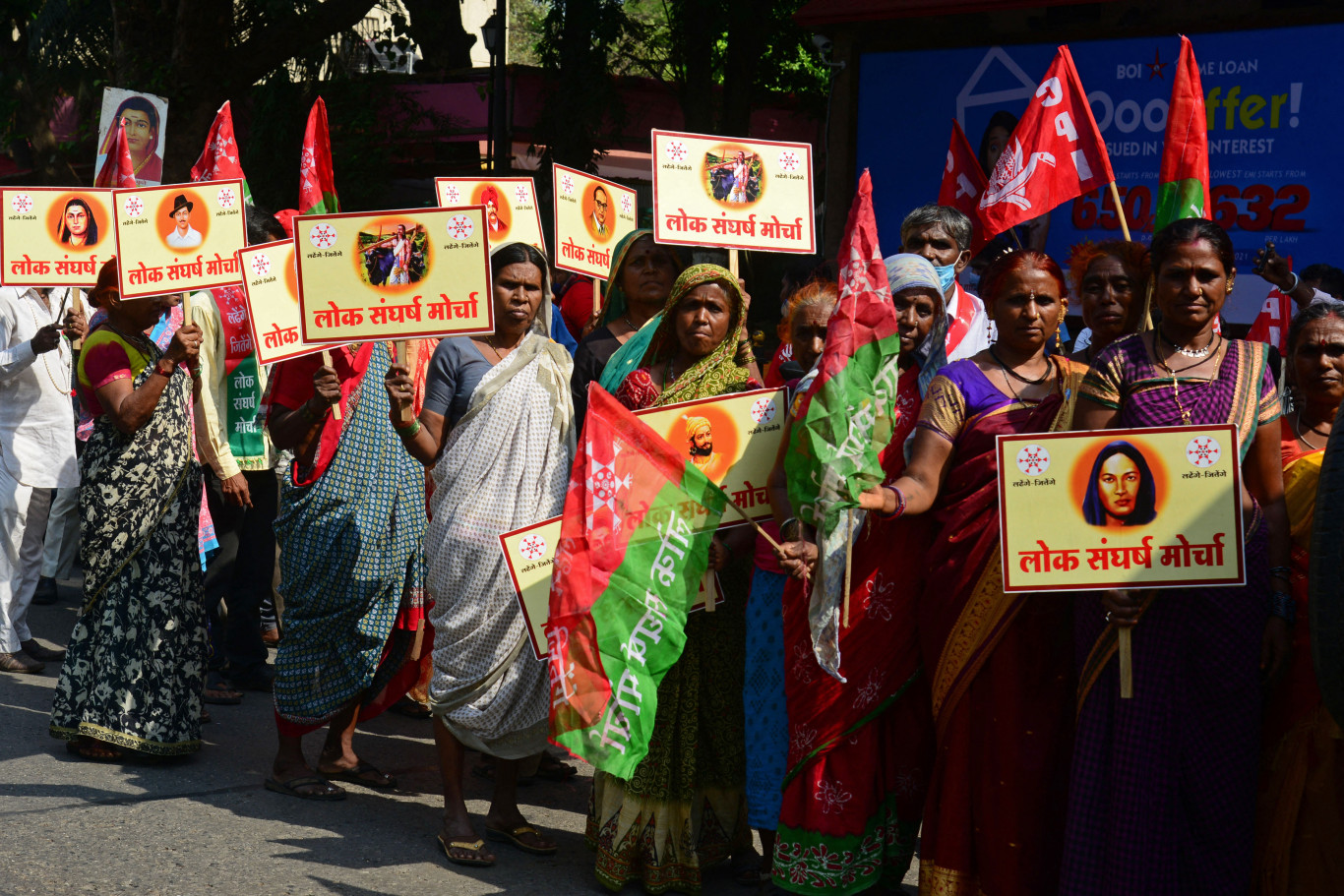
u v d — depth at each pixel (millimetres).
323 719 4438
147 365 4645
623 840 3717
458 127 14141
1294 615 3221
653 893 3725
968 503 3322
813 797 3479
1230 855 3123
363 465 4465
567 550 3510
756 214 4516
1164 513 3006
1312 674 3217
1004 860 3258
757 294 11820
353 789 4578
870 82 9375
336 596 4422
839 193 9578
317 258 3826
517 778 4156
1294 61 7855
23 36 14562
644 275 4531
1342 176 7777
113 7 13289
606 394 3561
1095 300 3889
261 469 5590
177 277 4453
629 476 3568
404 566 4562
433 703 3955
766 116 14609
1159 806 3068
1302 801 3227
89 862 3658
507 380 4000
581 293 6473
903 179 9320
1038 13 8711
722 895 3795
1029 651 3266
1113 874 3082
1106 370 3240
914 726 3547
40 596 7176
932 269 3619
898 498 3314
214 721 5320
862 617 3471
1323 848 3207
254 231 4641
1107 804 3133
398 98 14250
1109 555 3025
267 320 4129
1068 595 3283
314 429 4375
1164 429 3004
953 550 3354
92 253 5133
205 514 5754
